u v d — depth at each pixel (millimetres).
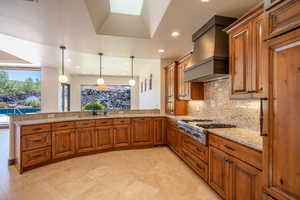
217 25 2457
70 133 3529
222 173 2039
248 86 1927
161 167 3117
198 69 2803
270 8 1236
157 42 3514
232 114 2740
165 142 4512
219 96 3092
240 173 1735
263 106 1300
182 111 4363
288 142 1108
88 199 2125
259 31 1778
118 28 3148
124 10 3074
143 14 3145
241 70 2041
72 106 9023
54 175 2779
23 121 3221
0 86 6863
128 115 4492
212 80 3297
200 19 2539
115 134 4102
